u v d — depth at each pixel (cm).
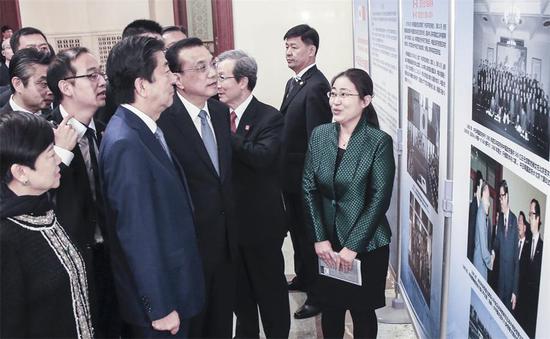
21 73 225
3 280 133
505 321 147
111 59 174
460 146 175
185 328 183
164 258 171
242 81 234
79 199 180
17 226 139
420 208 233
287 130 306
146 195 164
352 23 466
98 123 218
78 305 154
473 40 160
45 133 141
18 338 136
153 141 175
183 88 205
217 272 217
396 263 295
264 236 239
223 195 213
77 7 525
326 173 215
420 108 224
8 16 499
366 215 209
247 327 258
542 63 119
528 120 127
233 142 226
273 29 484
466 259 175
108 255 194
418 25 220
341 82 210
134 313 171
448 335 199
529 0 124
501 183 145
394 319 282
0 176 138
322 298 224
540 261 125
